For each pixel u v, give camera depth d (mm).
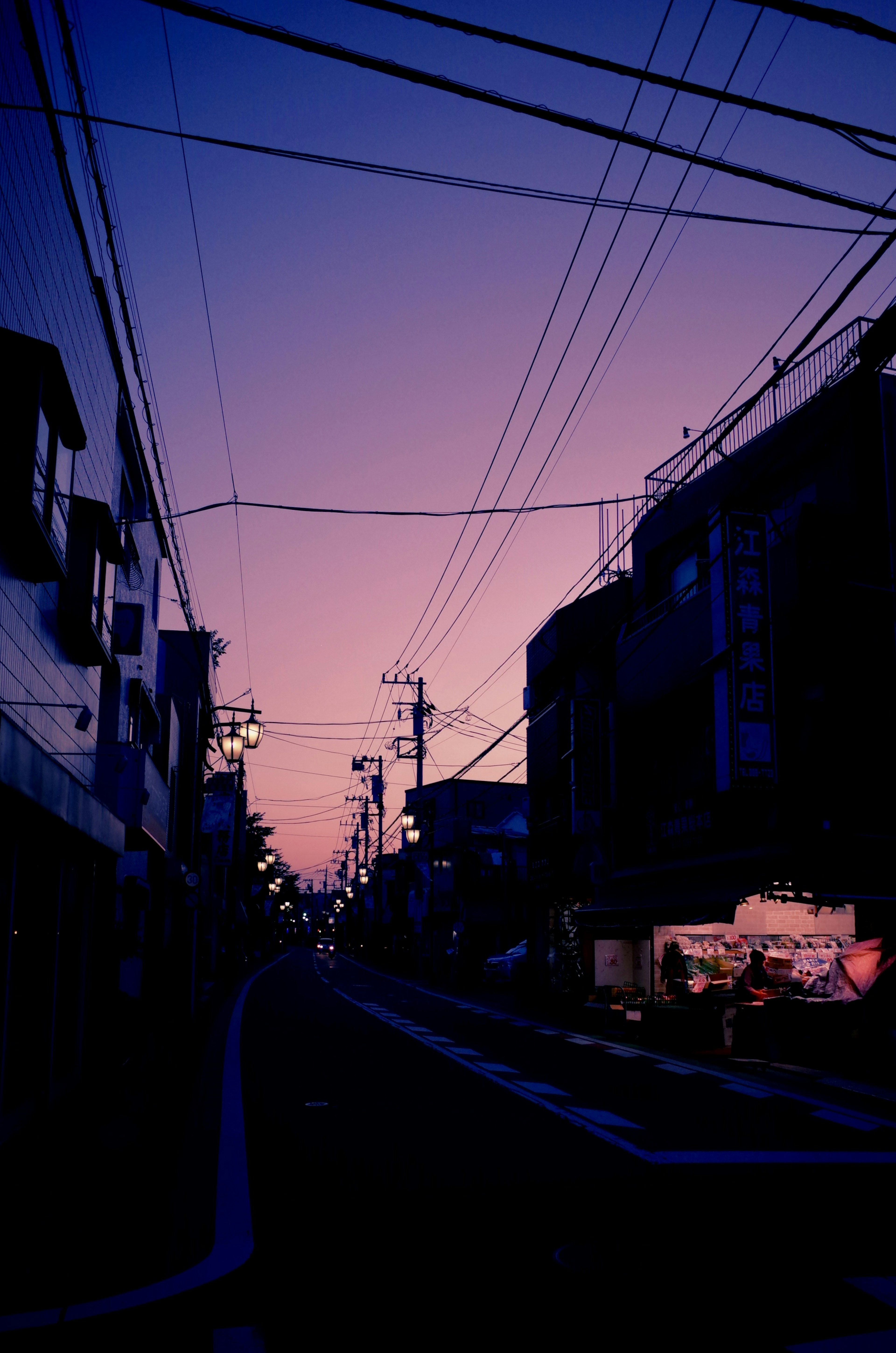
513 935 47281
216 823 38719
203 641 33375
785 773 16531
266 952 72250
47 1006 10609
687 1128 10070
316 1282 5410
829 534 16469
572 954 27250
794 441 18125
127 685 17094
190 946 23672
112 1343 4598
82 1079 12867
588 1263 5723
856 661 15781
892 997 14086
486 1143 9242
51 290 10516
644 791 22562
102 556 12641
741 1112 11148
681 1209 6902
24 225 9312
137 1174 7875
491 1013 26172
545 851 30281
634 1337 4652
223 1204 6992
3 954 8711
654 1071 14711
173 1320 4879
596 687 26625
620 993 22141
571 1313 4949
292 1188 7496
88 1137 9422
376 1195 7258
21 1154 8656
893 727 15695
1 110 8344
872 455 16359
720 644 17469
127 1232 6324
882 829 15328
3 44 8375
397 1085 12977
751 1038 16438
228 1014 24328
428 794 55500
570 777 27703
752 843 17625
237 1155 8656
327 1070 14461
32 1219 6605
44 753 8148
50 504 9469
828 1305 5059
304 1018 23719
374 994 33844
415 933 53844
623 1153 8812
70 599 11570
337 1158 8578
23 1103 9672
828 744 15539
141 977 23922
